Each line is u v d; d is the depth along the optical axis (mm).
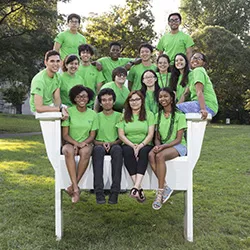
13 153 7305
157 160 2746
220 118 23875
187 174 2797
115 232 2982
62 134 2965
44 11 12828
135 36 19562
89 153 2803
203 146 8844
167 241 2773
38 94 2891
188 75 3422
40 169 5605
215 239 2814
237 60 21047
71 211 3582
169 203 3959
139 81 3957
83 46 3969
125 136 3029
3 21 13195
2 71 12578
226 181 4992
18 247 2586
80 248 2611
